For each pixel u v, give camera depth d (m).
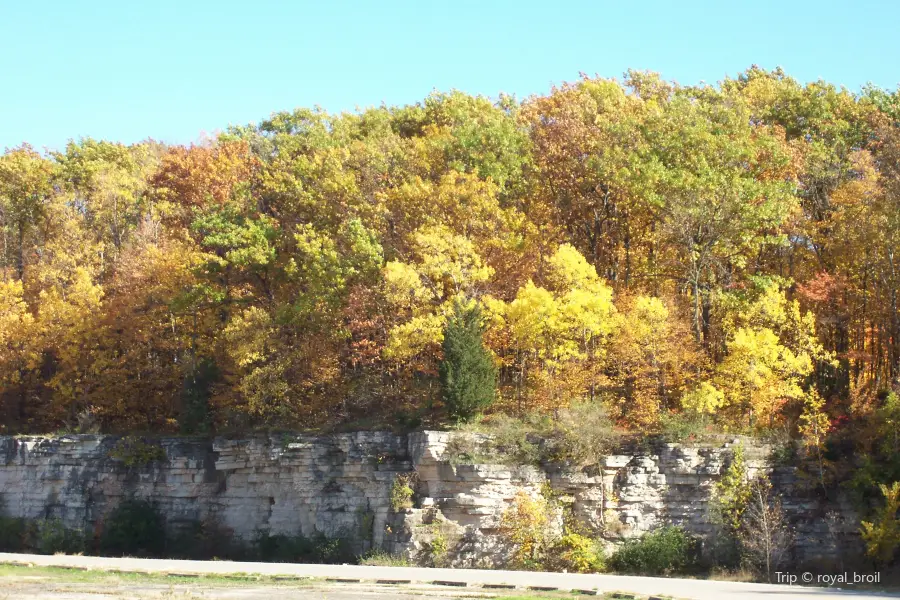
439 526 53.88
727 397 57.66
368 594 38.84
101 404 71.44
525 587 41.03
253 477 62.41
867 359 57.84
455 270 60.69
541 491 54.53
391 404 63.03
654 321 57.91
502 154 71.00
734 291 62.97
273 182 72.62
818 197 66.94
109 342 71.44
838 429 55.06
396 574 45.75
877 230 58.28
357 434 59.00
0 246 87.31
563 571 51.78
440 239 61.22
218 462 63.31
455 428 56.47
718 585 43.81
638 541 52.53
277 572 45.94
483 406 57.28
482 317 59.94
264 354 65.62
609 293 58.88
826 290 58.81
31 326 72.69
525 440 55.59
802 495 53.03
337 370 63.78
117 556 61.34
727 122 67.62
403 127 89.38
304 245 65.19
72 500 65.75
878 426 52.66
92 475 65.94
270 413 65.06
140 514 63.41
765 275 62.97
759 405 55.59
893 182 58.94
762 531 50.59
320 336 65.38
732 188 61.31
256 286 71.62
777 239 61.19
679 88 83.44
